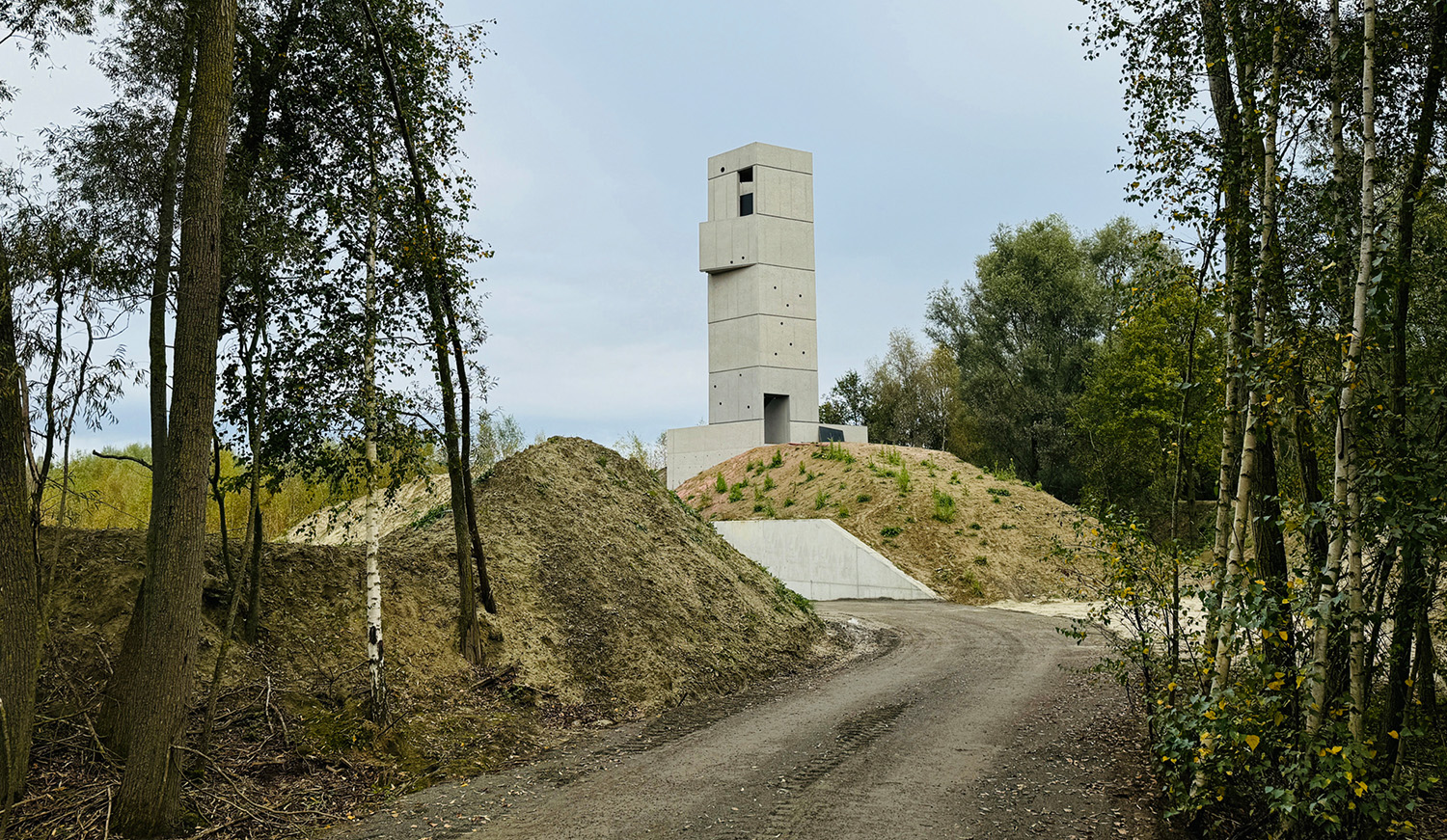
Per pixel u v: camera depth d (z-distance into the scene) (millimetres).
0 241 7910
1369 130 6848
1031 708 13445
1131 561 9172
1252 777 7305
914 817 8609
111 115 9477
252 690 10930
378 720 11125
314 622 12773
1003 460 53844
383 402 11484
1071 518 34125
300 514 27406
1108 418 40156
